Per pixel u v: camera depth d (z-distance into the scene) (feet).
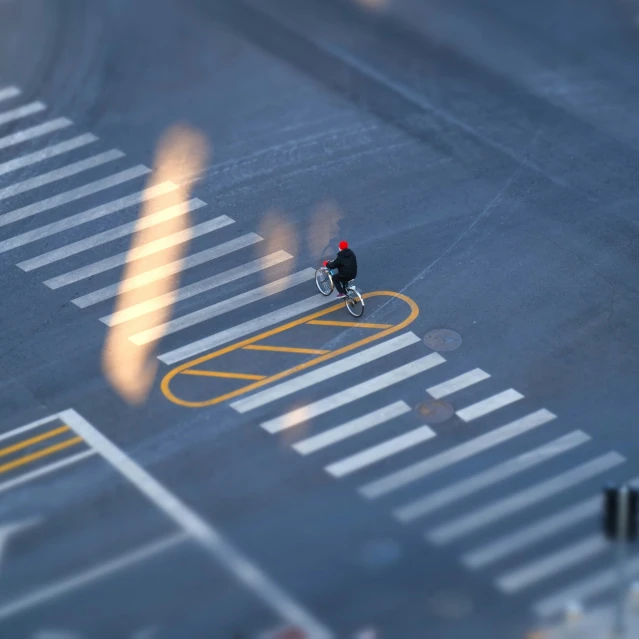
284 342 413.39
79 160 504.84
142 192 486.38
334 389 393.91
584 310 427.33
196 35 584.81
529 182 490.90
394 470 364.99
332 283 424.05
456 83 554.46
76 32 584.81
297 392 392.88
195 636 313.32
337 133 519.19
